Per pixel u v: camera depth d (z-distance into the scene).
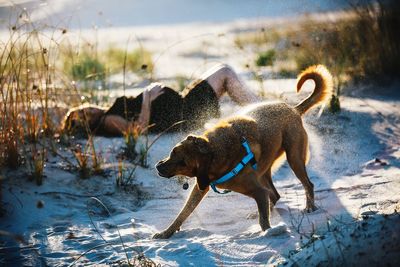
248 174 6.23
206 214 7.06
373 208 6.56
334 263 4.84
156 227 6.70
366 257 4.76
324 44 13.82
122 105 9.45
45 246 6.13
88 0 34.66
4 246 6.16
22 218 6.81
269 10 27.56
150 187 7.91
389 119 10.10
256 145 6.39
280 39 16.53
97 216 7.08
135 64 16.75
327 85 7.35
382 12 13.17
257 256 5.57
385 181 7.62
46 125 8.70
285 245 5.73
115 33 26.88
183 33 25.27
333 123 9.87
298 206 7.06
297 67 13.20
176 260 5.61
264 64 14.16
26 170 7.79
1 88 7.73
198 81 9.43
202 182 5.98
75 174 7.95
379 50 12.84
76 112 9.10
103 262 5.65
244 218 6.86
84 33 23.55
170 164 6.01
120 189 7.75
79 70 12.80
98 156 8.38
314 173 8.28
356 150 8.98
